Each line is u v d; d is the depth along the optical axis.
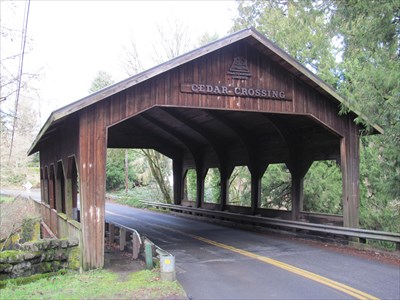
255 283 7.90
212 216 20.58
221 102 11.66
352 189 13.12
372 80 10.71
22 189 49.78
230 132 18.34
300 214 15.22
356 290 7.18
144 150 29.73
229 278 8.38
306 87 12.70
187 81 11.33
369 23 10.29
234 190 28.03
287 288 7.45
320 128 14.32
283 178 21.56
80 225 10.09
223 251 11.70
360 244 11.67
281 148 16.09
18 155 34.78
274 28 22.34
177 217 22.88
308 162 15.05
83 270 9.70
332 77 19.03
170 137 22.36
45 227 18.91
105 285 7.91
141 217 22.83
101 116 10.29
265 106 12.15
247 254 11.12
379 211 17.52
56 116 9.46
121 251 12.08
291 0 20.77
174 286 7.57
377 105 10.97
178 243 13.35
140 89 10.77
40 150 22.64
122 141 22.12
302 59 20.59
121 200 34.22
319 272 8.69
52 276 9.55
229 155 19.72
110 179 46.44
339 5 11.04
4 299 7.05
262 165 17.44
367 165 17.72
